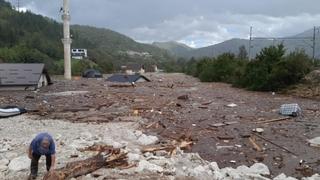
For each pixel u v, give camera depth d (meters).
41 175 11.45
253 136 20.06
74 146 15.41
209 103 33.47
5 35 135.38
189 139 19.27
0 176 11.57
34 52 114.12
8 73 48.06
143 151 15.69
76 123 23.09
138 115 26.48
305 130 21.45
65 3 77.38
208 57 84.81
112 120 24.38
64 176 11.05
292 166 15.21
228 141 19.11
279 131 21.27
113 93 42.47
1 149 15.02
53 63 115.88
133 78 67.44
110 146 15.32
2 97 37.72
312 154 16.73
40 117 25.56
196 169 12.96
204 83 62.72
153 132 20.89
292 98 37.41
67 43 78.38
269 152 17.14
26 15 175.38
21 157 13.02
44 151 11.11
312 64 46.06
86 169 11.79
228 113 27.75
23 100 35.31
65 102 33.84
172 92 44.66
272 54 46.19
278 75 43.41
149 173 11.98
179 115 26.69
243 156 16.59
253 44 62.66
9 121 23.67
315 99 36.00
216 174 12.64
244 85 50.12
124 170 12.23
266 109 29.69
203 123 23.73
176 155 15.56
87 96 38.94
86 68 111.88
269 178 13.62
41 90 46.56
